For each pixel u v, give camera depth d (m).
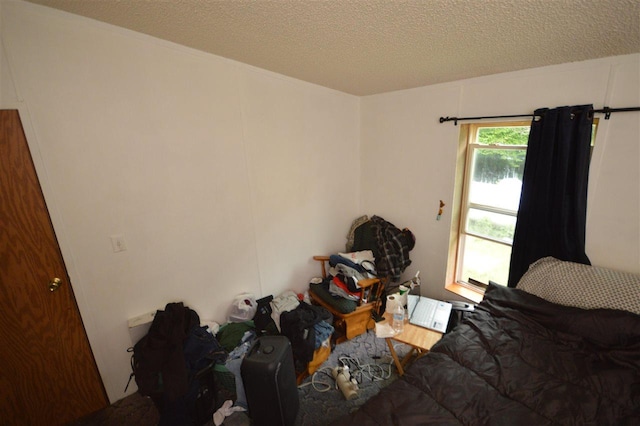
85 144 1.51
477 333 1.61
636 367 1.26
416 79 2.21
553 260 1.81
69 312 1.61
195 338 1.75
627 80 1.49
